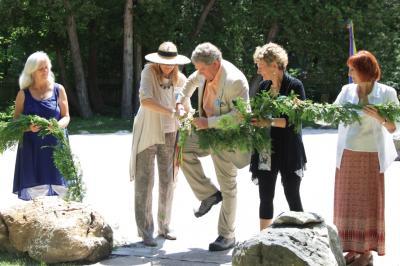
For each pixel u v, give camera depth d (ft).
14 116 22.65
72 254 19.79
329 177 37.78
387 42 87.45
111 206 29.99
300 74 90.22
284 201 30.81
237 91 20.59
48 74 22.70
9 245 20.95
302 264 16.17
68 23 82.79
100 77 97.86
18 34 90.94
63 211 20.77
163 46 21.94
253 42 89.81
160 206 23.36
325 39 87.51
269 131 19.63
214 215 27.66
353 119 18.38
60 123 22.44
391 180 35.99
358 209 19.30
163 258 20.93
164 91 22.33
